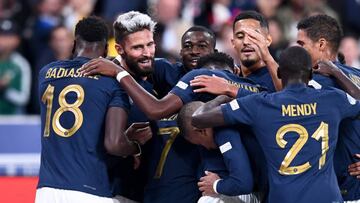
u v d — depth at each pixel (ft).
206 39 77.77
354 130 72.38
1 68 130.41
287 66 68.69
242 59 75.92
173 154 75.87
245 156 68.54
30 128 114.01
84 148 71.36
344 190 73.56
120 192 75.51
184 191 75.56
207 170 71.20
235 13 145.48
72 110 71.87
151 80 78.18
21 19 143.13
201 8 143.95
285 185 66.90
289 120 67.62
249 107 68.13
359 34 153.89
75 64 73.26
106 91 71.72
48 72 73.77
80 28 74.28
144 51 73.61
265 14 144.05
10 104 130.41
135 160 76.38
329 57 75.41
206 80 70.74
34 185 105.29
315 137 67.51
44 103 73.41
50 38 134.31
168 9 138.31
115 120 70.90
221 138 68.85
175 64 79.56
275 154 67.46
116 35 74.33
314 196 66.64
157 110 70.18
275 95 68.33
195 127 69.21
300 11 146.30
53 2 142.72
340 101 68.59
